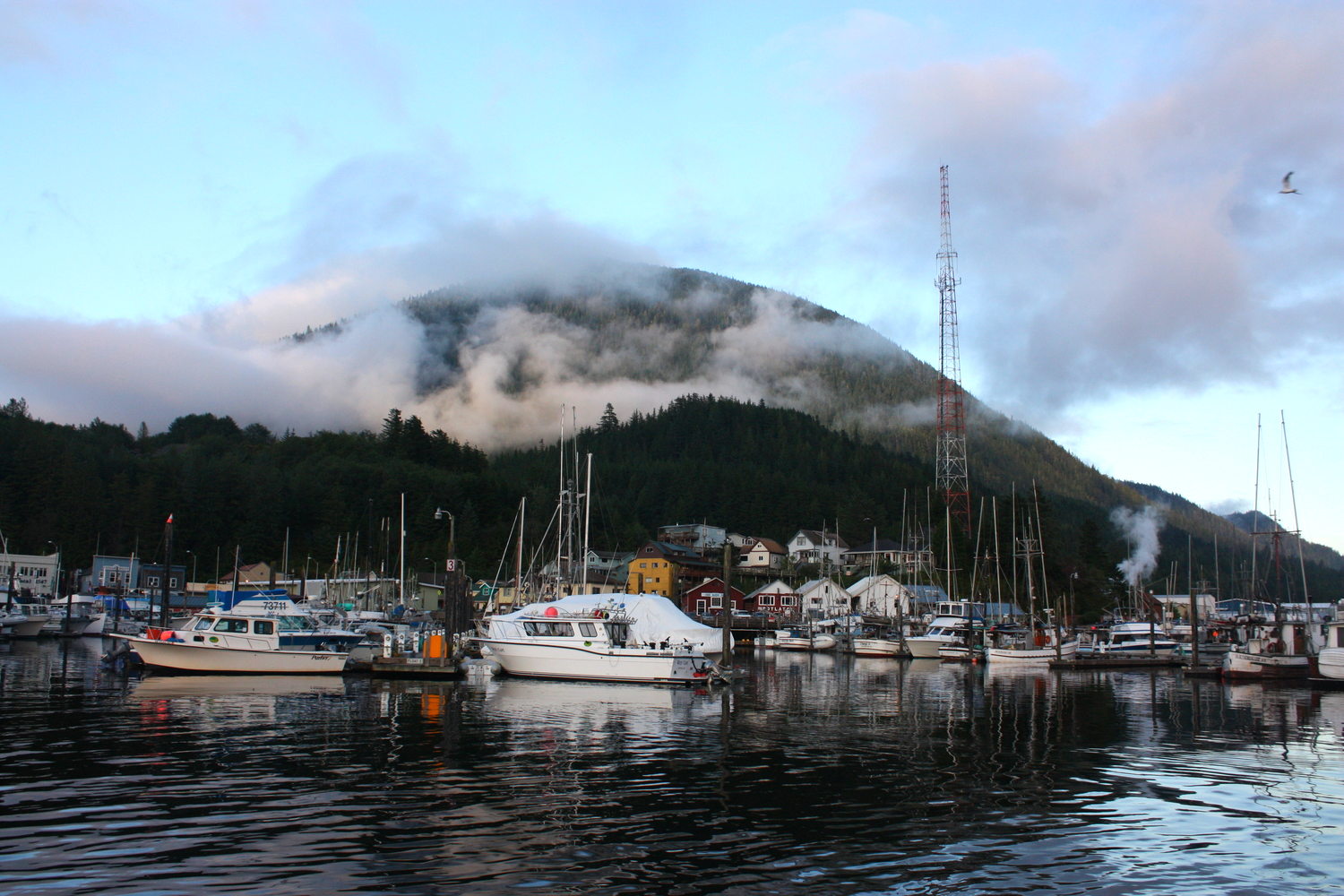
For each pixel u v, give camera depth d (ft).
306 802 72.69
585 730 112.47
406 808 71.41
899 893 54.90
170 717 116.16
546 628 180.14
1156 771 93.91
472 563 539.29
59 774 81.15
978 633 311.68
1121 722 134.31
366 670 178.70
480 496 648.38
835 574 552.00
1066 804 77.87
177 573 474.90
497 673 183.83
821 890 55.21
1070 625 397.60
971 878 58.03
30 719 113.60
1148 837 67.77
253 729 107.76
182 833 63.31
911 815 72.74
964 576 460.55
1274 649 242.78
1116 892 56.29
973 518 492.54
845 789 81.76
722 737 110.52
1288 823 72.18
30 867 55.77
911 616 390.01
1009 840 66.49
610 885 55.21
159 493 538.88
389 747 97.19
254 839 62.39
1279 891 56.70
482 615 325.01
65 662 201.46
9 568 428.56
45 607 346.95
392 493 610.65
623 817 70.44
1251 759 101.81
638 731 113.09
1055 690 191.52
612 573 578.25
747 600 511.81
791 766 92.38
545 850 61.62
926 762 96.22
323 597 404.57
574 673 174.81
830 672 238.07
